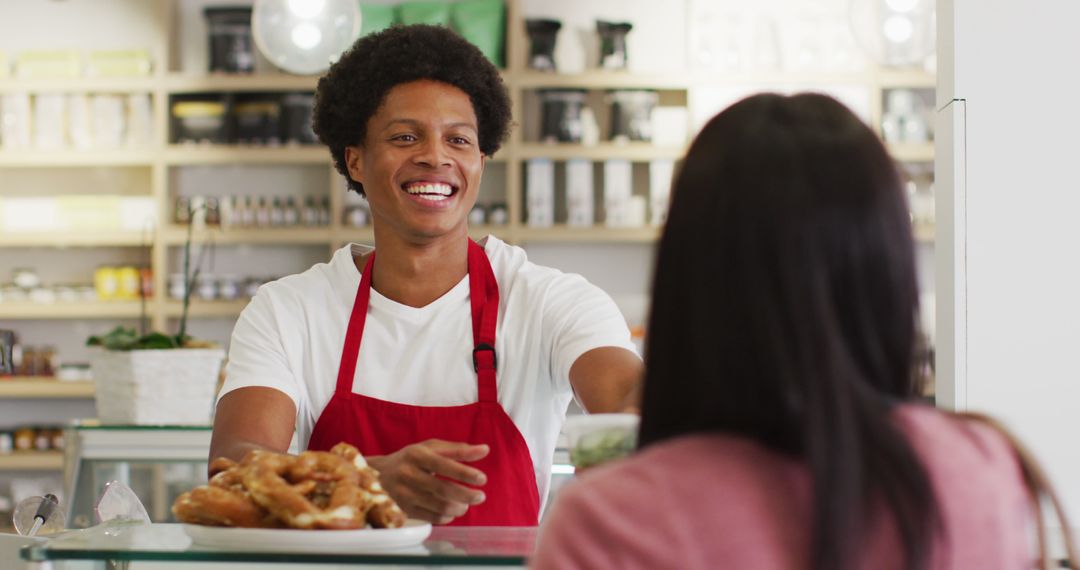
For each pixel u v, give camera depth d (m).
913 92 5.35
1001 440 0.84
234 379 1.69
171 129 5.54
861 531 0.74
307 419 1.74
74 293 5.48
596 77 5.33
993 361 2.17
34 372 5.52
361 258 1.82
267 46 3.68
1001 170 2.19
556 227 5.34
